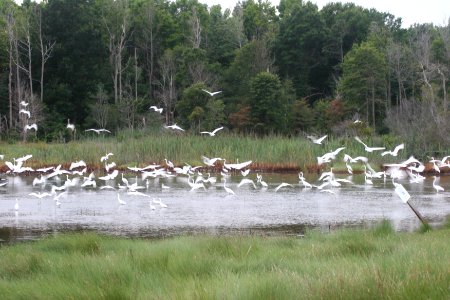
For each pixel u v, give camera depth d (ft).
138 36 296.30
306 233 60.03
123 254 39.96
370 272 27.09
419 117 203.72
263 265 35.68
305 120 238.27
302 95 301.43
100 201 99.09
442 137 174.40
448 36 261.44
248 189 118.01
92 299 27.48
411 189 118.73
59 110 255.70
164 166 153.48
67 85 257.34
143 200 99.86
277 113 228.22
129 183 131.44
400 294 23.82
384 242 44.50
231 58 299.58
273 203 95.86
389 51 271.49
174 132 195.52
